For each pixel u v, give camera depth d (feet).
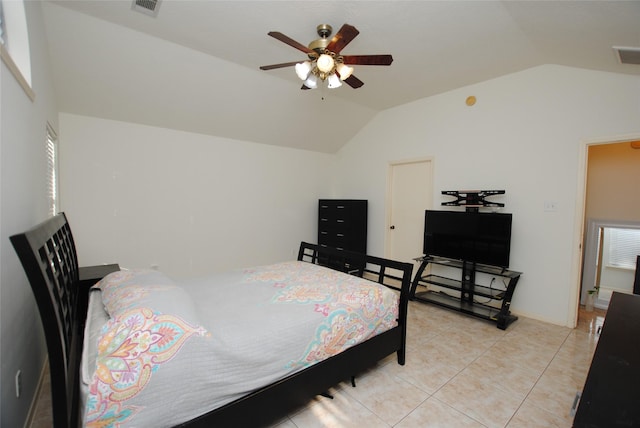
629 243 11.68
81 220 11.31
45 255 3.92
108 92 10.64
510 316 10.66
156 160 12.84
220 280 8.01
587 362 8.05
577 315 10.60
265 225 16.62
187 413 4.11
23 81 5.28
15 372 4.73
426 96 14.19
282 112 14.48
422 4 7.23
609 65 8.85
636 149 11.56
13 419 4.58
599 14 6.14
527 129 11.17
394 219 16.30
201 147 14.08
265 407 4.92
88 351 4.06
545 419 5.91
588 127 9.87
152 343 3.93
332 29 8.49
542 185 10.87
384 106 15.71
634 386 2.95
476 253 11.47
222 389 4.42
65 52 8.93
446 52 9.72
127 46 9.30
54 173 9.71
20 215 5.18
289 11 7.66
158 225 13.03
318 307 6.14
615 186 12.00
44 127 7.63
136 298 4.61
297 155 17.83
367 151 17.43
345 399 6.43
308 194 18.52
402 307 7.66
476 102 12.55
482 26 8.14
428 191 14.58
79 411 3.80
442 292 13.53
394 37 8.80
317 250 10.39
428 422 5.79
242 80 11.93
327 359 5.93
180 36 9.14
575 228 10.18
